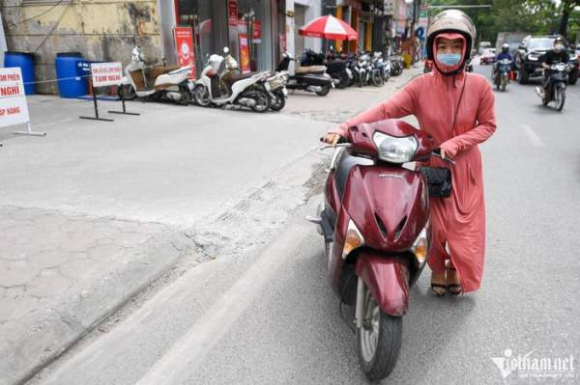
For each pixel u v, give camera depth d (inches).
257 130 347.6
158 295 134.4
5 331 106.6
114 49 488.1
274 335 117.5
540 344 115.6
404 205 98.8
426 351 113.1
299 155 276.1
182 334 117.3
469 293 138.6
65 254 143.6
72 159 254.4
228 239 168.1
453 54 112.3
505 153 305.0
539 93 514.6
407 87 124.5
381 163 106.4
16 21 509.7
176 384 100.7
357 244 99.3
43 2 494.9
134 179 221.5
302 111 454.6
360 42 1218.6
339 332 119.0
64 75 479.2
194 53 525.7
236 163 254.7
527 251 165.0
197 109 435.2
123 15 474.0
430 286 143.1
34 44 512.1
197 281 142.4
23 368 101.2
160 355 109.6
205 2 550.6
